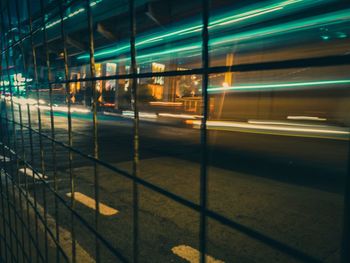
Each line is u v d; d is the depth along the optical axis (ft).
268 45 36.88
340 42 29.45
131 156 28.96
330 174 22.86
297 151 32.68
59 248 4.85
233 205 15.99
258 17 38.11
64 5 3.85
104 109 71.41
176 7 69.67
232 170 23.76
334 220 14.08
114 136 42.86
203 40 1.92
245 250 11.48
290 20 34.35
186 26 65.16
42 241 10.25
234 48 40.52
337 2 29.99
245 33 39.06
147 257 10.93
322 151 32.71
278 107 42.88
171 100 65.72
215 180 20.76
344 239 1.15
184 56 63.77
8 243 8.95
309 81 38.40
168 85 66.69
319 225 13.52
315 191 18.63
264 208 15.61
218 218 1.82
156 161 26.86
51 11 4.42
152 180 20.61
